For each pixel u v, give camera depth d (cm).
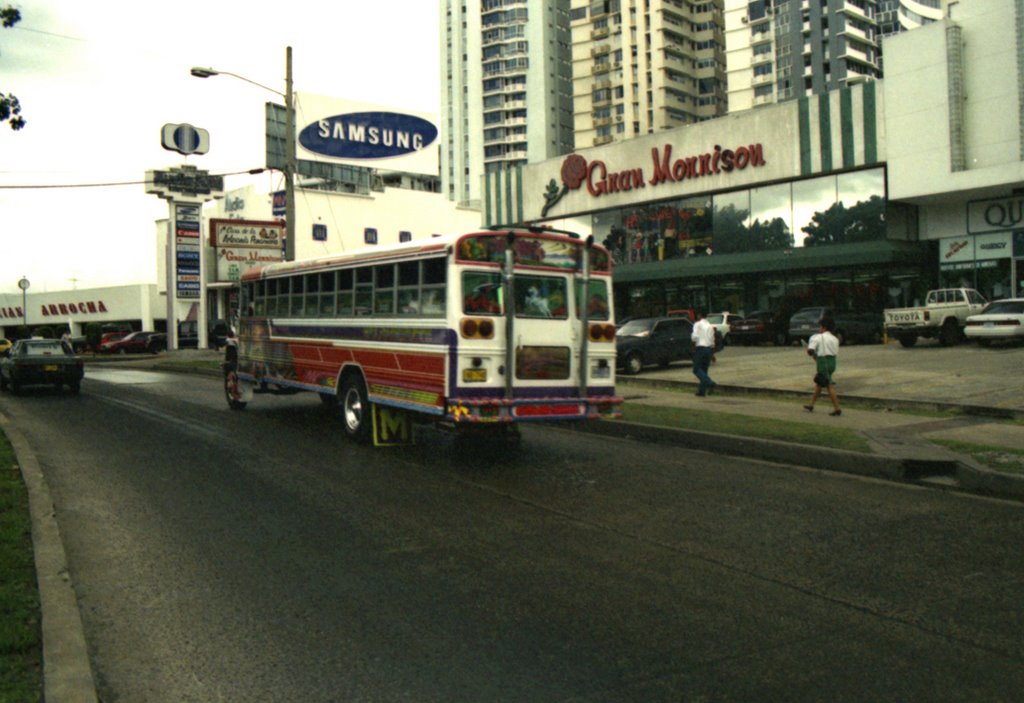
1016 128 2711
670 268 3731
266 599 519
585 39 11625
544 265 1023
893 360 2148
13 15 925
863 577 559
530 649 435
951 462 930
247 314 1553
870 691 381
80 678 381
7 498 762
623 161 3975
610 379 1076
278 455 1066
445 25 13700
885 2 9919
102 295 7081
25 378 2000
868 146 3069
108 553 623
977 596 518
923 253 3084
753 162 3441
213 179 4312
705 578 558
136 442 1181
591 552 623
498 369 986
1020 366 1839
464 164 13538
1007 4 2722
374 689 389
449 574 569
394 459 1040
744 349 2931
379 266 1114
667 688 385
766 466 1002
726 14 10619
